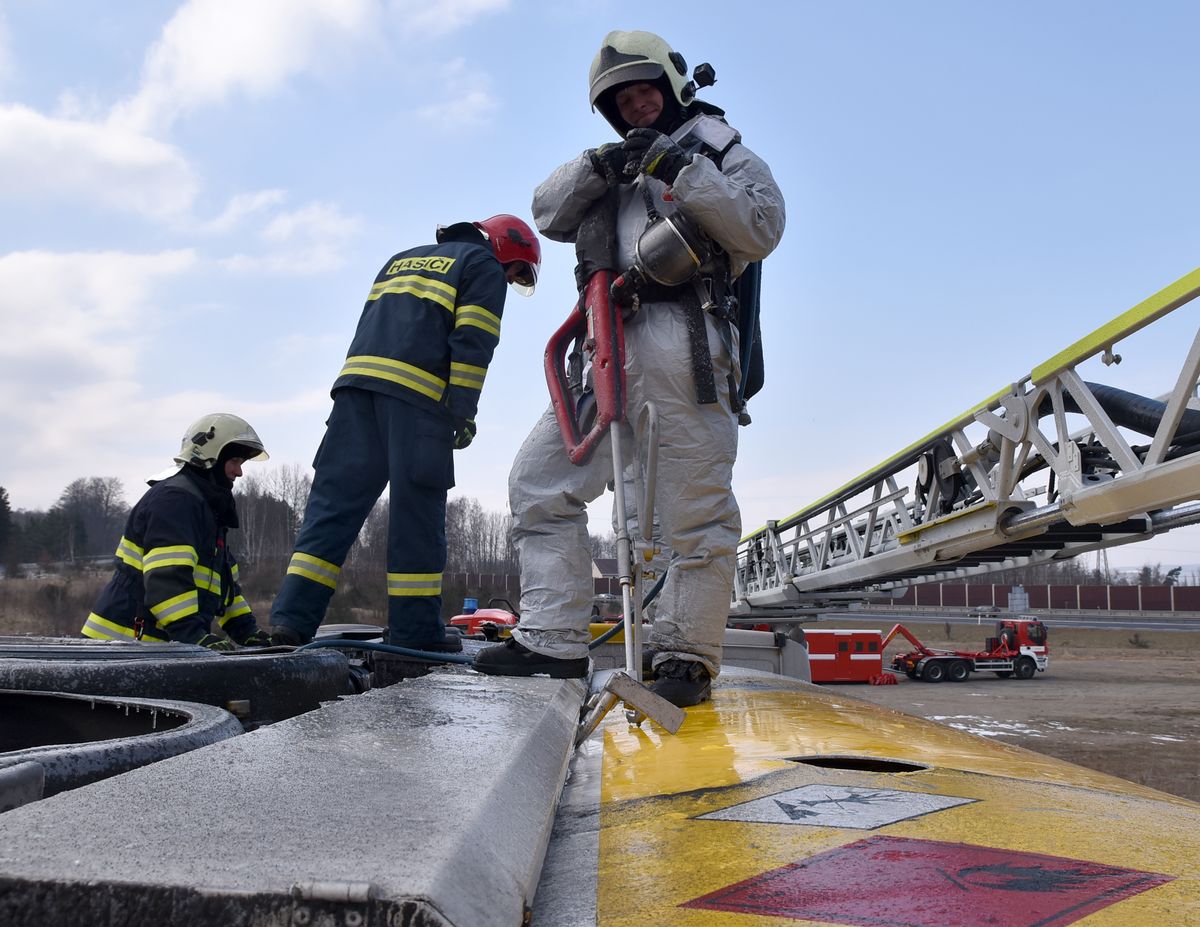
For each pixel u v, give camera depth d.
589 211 2.47
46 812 0.69
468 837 0.68
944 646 47.09
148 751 1.03
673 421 2.29
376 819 0.70
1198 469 5.27
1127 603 72.44
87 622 4.06
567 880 0.86
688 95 2.49
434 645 3.28
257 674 1.79
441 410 3.40
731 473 2.35
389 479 3.31
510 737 1.13
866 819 0.96
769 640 5.31
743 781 1.19
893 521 10.26
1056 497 7.01
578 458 2.22
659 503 2.34
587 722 1.73
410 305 3.42
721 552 2.29
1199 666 33.84
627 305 2.33
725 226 2.17
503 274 3.59
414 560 3.26
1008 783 1.17
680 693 2.20
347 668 2.19
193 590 3.81
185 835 0.64
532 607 2.47
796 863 0.82
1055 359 6.30
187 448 4.13
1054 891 0.73
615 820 1.07
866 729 1.73
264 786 0.79
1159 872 0.77
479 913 0.59
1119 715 16.75
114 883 0.55
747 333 2.56
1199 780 9.77
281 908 0.54
